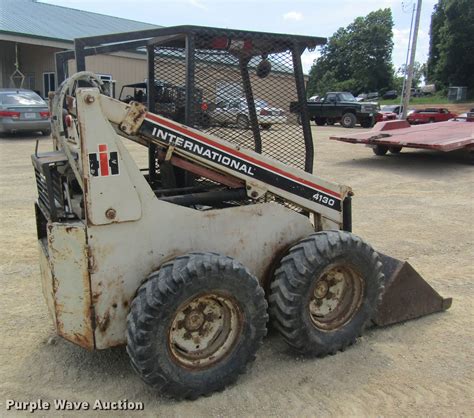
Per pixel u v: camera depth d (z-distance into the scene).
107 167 2.95
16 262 5.57
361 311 3.87
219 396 3.26
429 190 9.92
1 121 15.99
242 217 3.49
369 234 6.97
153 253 3.19
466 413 3.18
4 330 4.09
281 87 3.82
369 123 26.75
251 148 3.78
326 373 3.55
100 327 3.09
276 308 3.51
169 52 3.86
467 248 6.42
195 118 3.56
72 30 25.98
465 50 55.53
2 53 24.80
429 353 3.87
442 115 30.89
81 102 2.84
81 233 2.96
